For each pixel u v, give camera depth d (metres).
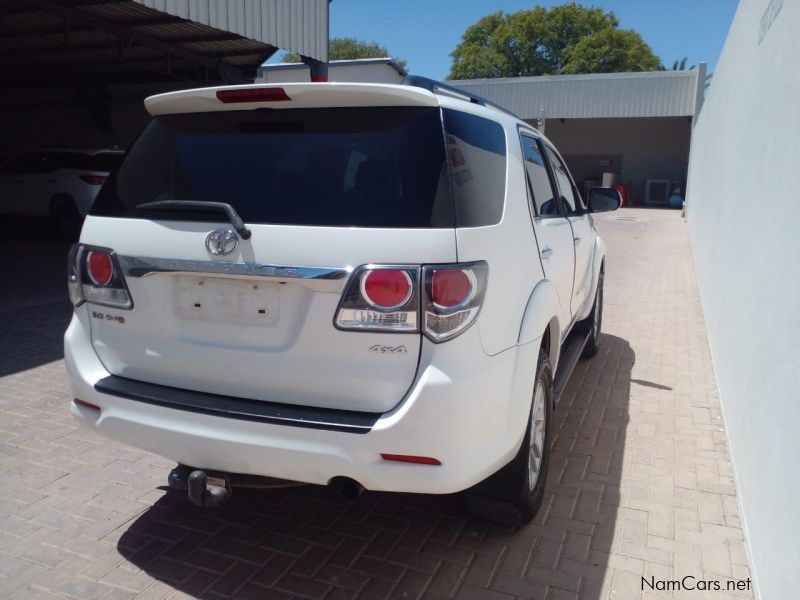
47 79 17.42
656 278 10.57
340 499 3.61
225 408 2.65
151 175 2.94
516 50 48.31
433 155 2.59
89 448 4.18
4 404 4.85
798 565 2.24
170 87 16.58
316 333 2.53
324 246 2.50
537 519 3.41
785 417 2.61
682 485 3.77
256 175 2.73
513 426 2.84
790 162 3.01
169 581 2.93
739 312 4.33
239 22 9.15
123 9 10.67
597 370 5.83
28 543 3.19
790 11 3.35
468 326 2.53
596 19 47.34
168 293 2.78
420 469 2.48
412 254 2.44
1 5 10.63
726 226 6.05
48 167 13.20
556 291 3.54
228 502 3.57
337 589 2.88
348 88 2.60
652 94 25.41
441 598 2.82
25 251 12.08
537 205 3.69
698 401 5.07
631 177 28.89
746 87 5.61
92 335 3.04
